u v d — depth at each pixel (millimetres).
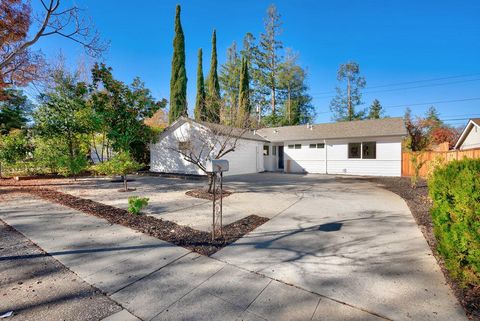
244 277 2777
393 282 2629
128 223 4762
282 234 4246
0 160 11258
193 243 3795
